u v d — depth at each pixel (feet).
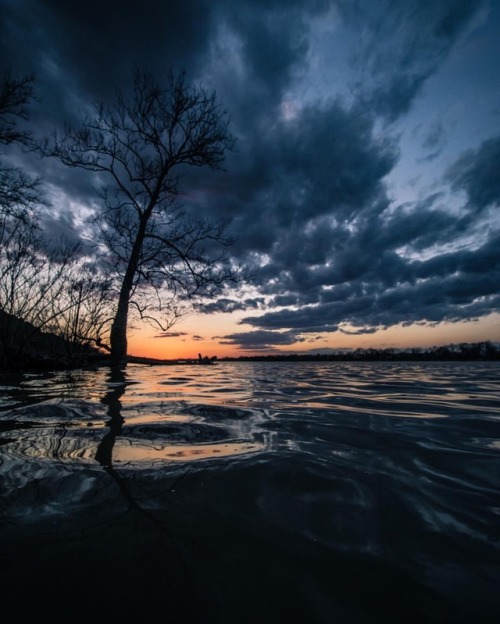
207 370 37.14
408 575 2.41
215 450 5.22
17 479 3.96
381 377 24.35
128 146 40.83
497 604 2.15
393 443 5.77
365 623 1.98
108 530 2.91
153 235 40.42
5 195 27.30
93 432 6.29
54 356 32.22
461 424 7.33
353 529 3.02
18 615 2.00
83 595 2.16
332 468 4.50
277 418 7.83
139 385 16.37
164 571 2.40
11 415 7.97
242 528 2.99
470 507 3.48
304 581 2.34
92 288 31.42
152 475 4.14
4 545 2.65
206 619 2.00
